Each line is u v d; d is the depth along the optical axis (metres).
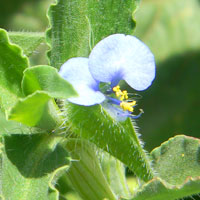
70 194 0.10
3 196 0.08
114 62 0.09
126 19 0.10
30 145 0.09
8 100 0.09
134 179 0.13
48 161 0.09
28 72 0.08
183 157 0.10
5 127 0.09
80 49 0.09
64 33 0.09
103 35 0.10
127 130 0.09
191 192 0.08
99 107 0.09
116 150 0.09
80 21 0.09
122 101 0.09
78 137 0.09
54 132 0.09
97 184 0.10
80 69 0.09
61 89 0.08
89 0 0.10
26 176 0.08
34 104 0.08
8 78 0.09
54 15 0.09
